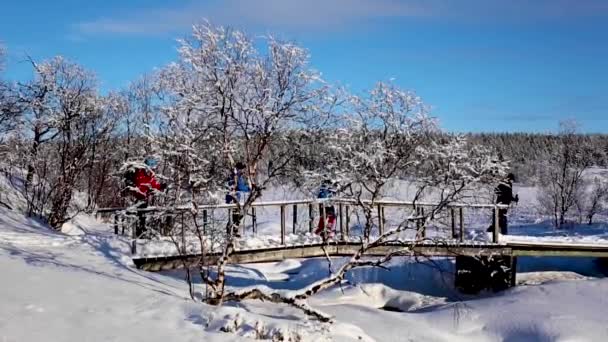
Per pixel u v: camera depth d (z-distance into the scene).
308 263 17.80
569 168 32.97
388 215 13.69
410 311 13.80
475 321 12.14
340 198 10.93
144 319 7.75
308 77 9.77
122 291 9.21
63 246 12.58
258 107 9.62
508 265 15.05
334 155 10.50
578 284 13.50
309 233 13.33
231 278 15.52
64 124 17.19
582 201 31.89
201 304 8.73
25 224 14.59
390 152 10.60
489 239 14.77
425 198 12.59
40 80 17.75
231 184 10.03
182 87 9.80
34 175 18.92
